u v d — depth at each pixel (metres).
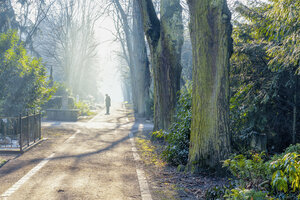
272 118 8.52
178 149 8.09
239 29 8.62
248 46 8.11
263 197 4.05
